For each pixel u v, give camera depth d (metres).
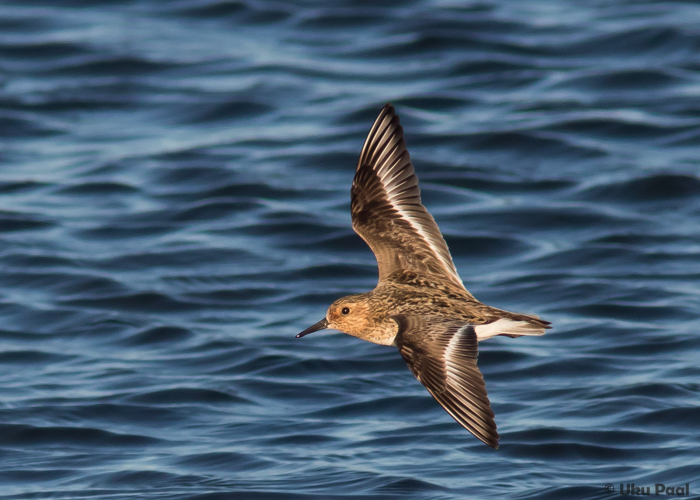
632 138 22.48
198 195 20.77
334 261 17.92
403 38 28.25
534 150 22.12
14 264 17.86
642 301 15.87
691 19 28.47
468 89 25.50
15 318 16.03
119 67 27.25
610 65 26.33
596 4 30.62
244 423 12.73
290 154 22.44
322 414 13.00
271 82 26.23
